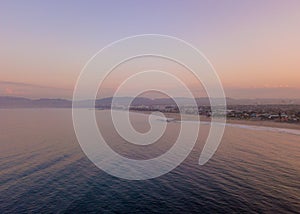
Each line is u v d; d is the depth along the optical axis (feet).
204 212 66.80
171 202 73.36
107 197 77.10
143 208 69.51
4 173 96.68
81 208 69.31
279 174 98.73
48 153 133.28
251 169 106.52
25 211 66.90
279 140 194.08
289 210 66.90
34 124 297.53
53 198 75.46
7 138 182.39
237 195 77.36
